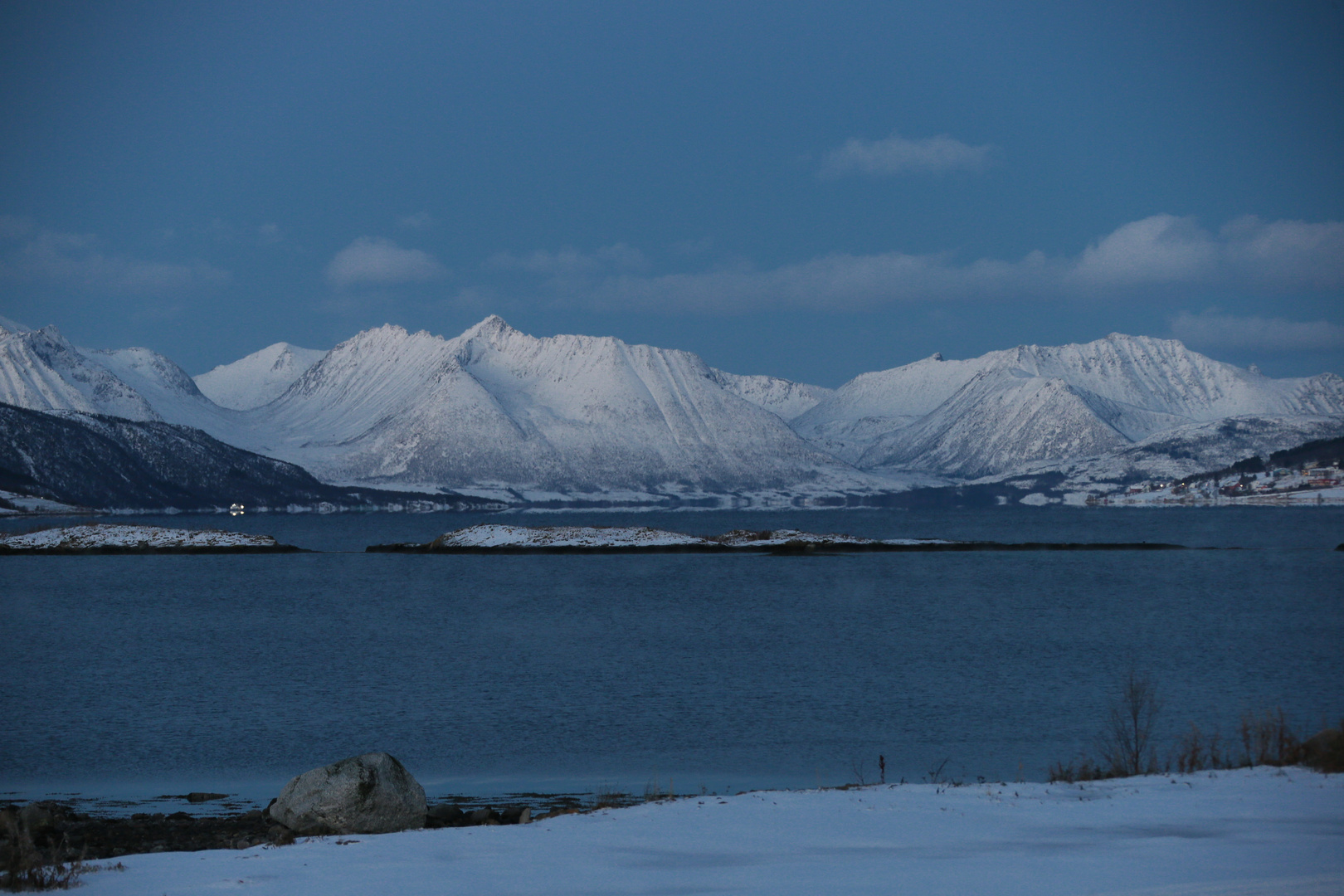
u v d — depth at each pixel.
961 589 158.88
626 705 67.50
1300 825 29.59
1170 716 61.09
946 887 24.25
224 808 42.16
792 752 53.41
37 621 123.06
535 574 193.75
